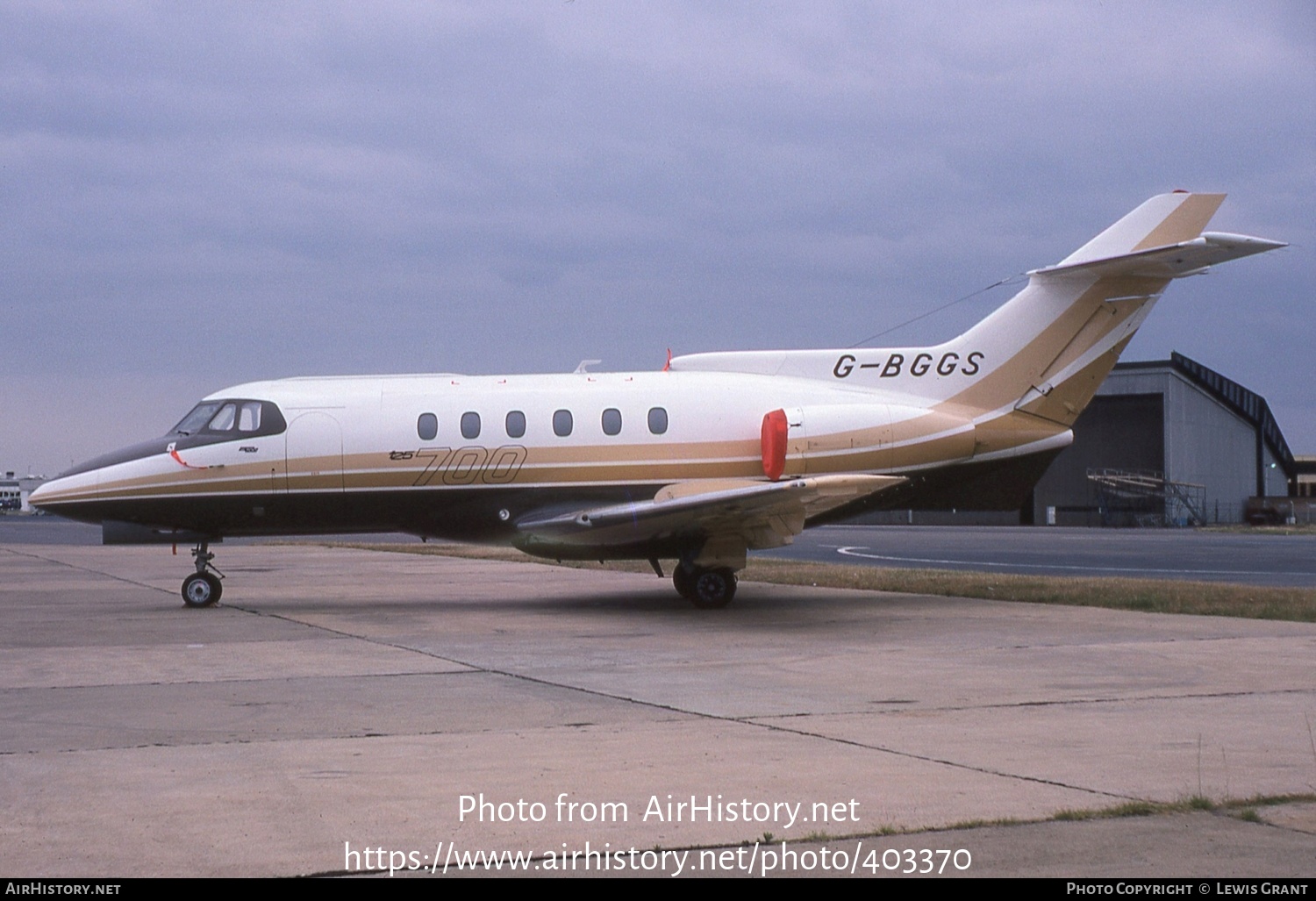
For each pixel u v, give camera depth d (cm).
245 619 1758
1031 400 1945
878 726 898
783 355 1967
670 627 1605
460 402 1891
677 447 1880
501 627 1614
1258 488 8131
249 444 1869
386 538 5900
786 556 3528
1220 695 1037
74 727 906
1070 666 1217
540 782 722
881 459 1867
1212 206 1912
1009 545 4303
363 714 957
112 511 1862
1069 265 1898
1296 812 650
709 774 741
